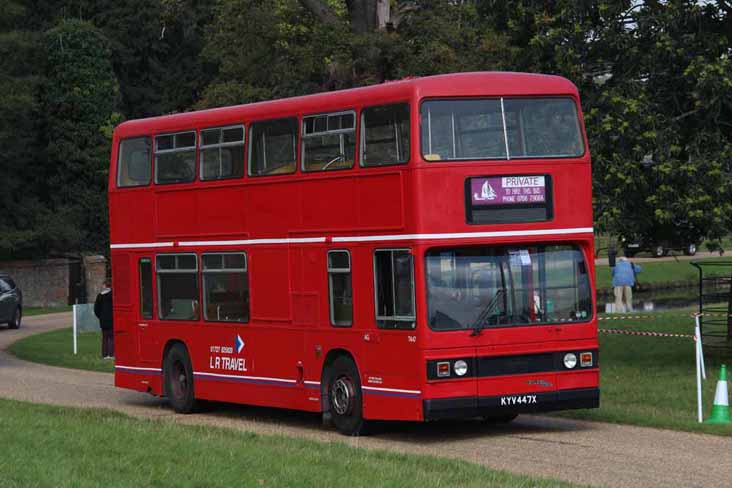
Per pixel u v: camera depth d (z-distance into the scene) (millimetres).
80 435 14914
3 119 56156
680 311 36719
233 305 19688
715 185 21984
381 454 13562
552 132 16734
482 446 15625
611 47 23328
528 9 24297
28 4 66000
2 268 58531
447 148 16156
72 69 63281
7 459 12742
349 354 17328
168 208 21109
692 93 22344
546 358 16422
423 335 15859
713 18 23172
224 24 39312
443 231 16031
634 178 22422
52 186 63469
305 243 18047
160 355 21500
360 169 16938
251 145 19188
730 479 12664
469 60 32844
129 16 66812
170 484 11539
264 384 19016
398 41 33312
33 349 34188
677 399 19172
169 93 68750
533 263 16484
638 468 13414
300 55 35219
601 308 41281
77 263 61438
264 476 11945
